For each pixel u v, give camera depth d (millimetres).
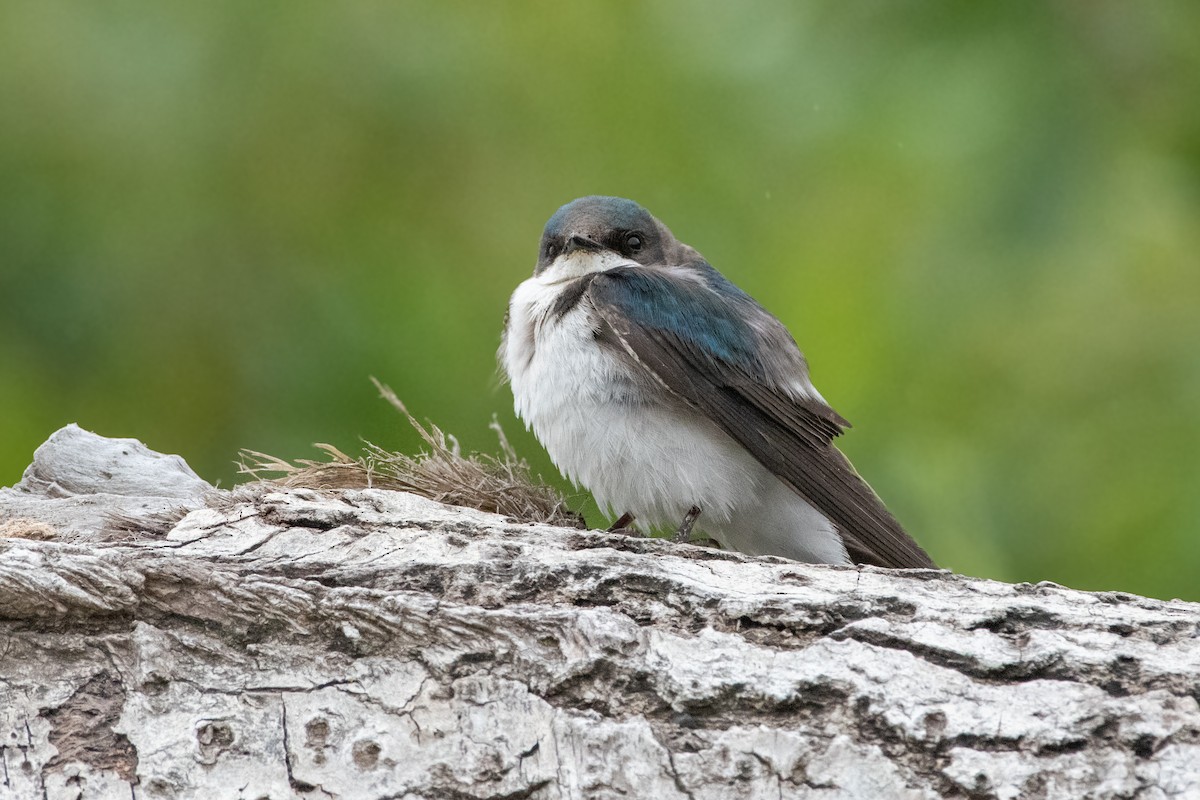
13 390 11883
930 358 11992
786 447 9117
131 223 12516
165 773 5980
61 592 6156
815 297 12281
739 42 12258
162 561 6258
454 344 12375
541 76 13586
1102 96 11328
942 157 11539
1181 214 11898
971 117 11289
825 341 12055
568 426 9234
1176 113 11391
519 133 13477
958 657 5984
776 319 10172
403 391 12070
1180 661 5918
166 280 12484
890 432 11758
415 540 6590
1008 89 11211
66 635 6211
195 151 12773
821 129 12102
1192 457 11789
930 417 11844
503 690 6062
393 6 13539
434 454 9000
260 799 5949
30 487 8047
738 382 9180
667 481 9164
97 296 12328
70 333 12242
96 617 6227
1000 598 6301
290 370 12289
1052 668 5930
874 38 11617
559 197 13352
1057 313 12320
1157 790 5582
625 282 9352
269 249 12750
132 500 7605
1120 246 11953
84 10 12766
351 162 13117
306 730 6055
